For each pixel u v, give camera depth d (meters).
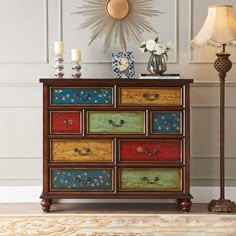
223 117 4.11
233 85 4.44
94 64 4.41
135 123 4.01
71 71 4.43
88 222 3.74
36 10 4.39
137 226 3.64
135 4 4.41
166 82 3.98
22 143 4.43
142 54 4.42
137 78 4.11
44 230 3.53
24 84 4.40
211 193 4.45
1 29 4.38
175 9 4.41
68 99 3.99
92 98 3.99
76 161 4.01
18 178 4.43
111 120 4.00
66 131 4.00
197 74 4.43
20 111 4.42
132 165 4.01
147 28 4.41
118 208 4.22
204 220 3.82
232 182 4.45
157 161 4.02
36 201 4.44
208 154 4.45
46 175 4.01
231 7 4.00
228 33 3.90
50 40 4.41
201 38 3.96
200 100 4.45
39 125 4.43
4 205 4.32
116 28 4.41
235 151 4.44
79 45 4.42
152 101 4.00
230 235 3.44
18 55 4.40
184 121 4.00
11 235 3.41
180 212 4.07
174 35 4.42
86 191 4.02
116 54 4.30
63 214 3.98
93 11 4.40
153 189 4.03
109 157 4.02
